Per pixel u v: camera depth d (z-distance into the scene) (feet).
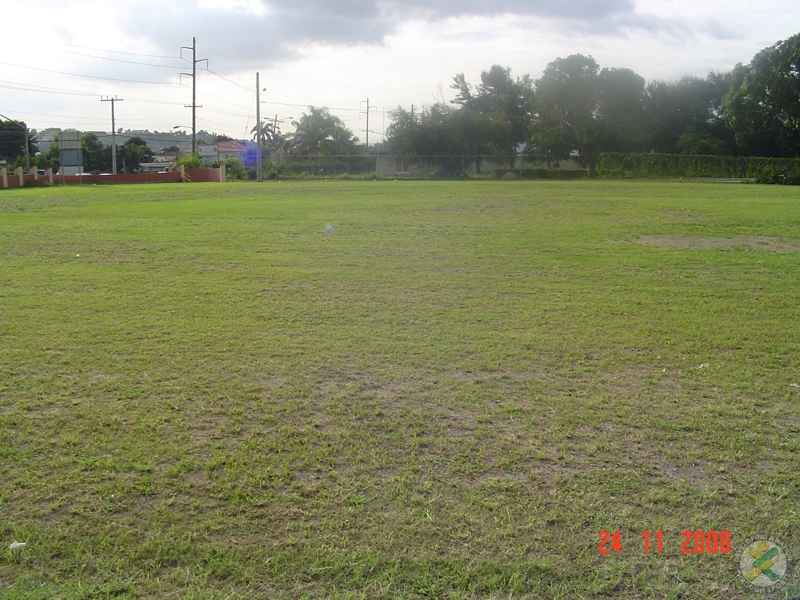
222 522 13.44
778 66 191.21
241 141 418.51
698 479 15.35
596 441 17.13
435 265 41.98
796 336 26.86
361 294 33.86
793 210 71.20
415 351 24.44
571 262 43.16
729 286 36.42
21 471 15.31
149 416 18.35
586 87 214.07
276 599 11.38
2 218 65.82
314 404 19.38
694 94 250.37
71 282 36.06
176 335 26.17
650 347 25.25
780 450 16.83
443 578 11.94
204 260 43.06
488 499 14.34
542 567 12.23
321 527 13.32
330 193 98.37
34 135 293.64
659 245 50.14
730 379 21.89
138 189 119.85
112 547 12.67
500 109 272.10
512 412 18.92
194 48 201.16
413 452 16.42
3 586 11.59
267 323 28.12
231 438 17.08
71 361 22.90
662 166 199.31
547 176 210.38
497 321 28.81
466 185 126.11
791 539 13.26
